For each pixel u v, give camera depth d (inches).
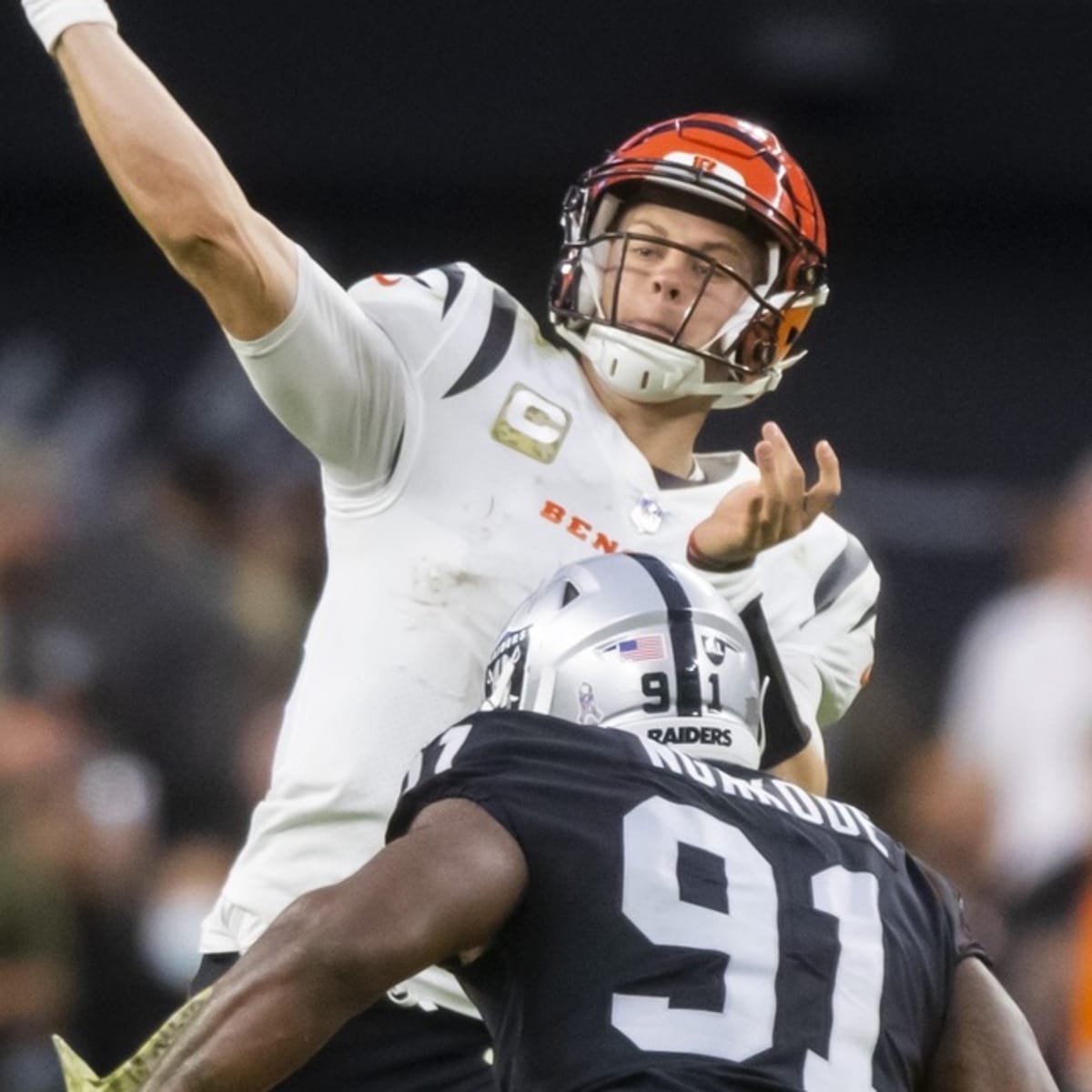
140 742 1151.6
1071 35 1352.1
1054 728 1237.7
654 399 579.8
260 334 538.9
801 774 602.2
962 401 1417.3
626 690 497.7
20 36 1384.1
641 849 468.1
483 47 1363.2
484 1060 559.2
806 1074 457.7
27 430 1391.5
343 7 1364.4
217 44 1364.4
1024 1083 488.4
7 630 1155.9
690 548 556.7
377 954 448.1
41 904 1021.2
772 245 585.3
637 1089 447.5
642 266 576.4
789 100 1349.7
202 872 1095.6
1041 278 1419.8
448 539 563.5
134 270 1429.6
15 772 1045.2
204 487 1259.2
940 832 1159.6
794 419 1413.6
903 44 1349.7
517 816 467.8
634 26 1352.1
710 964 461.1
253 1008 445.7
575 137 1369.3
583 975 460.4
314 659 573.3
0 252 1427.2
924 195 1408.7
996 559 1391.5
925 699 1360.7
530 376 577.9
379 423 561.0
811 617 612.1
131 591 1189.1
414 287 578.9
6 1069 1008.2
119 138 531.8
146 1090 447.2
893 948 482.6
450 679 560.4
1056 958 1059.9
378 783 558.6
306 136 1371.8
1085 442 1411.2
